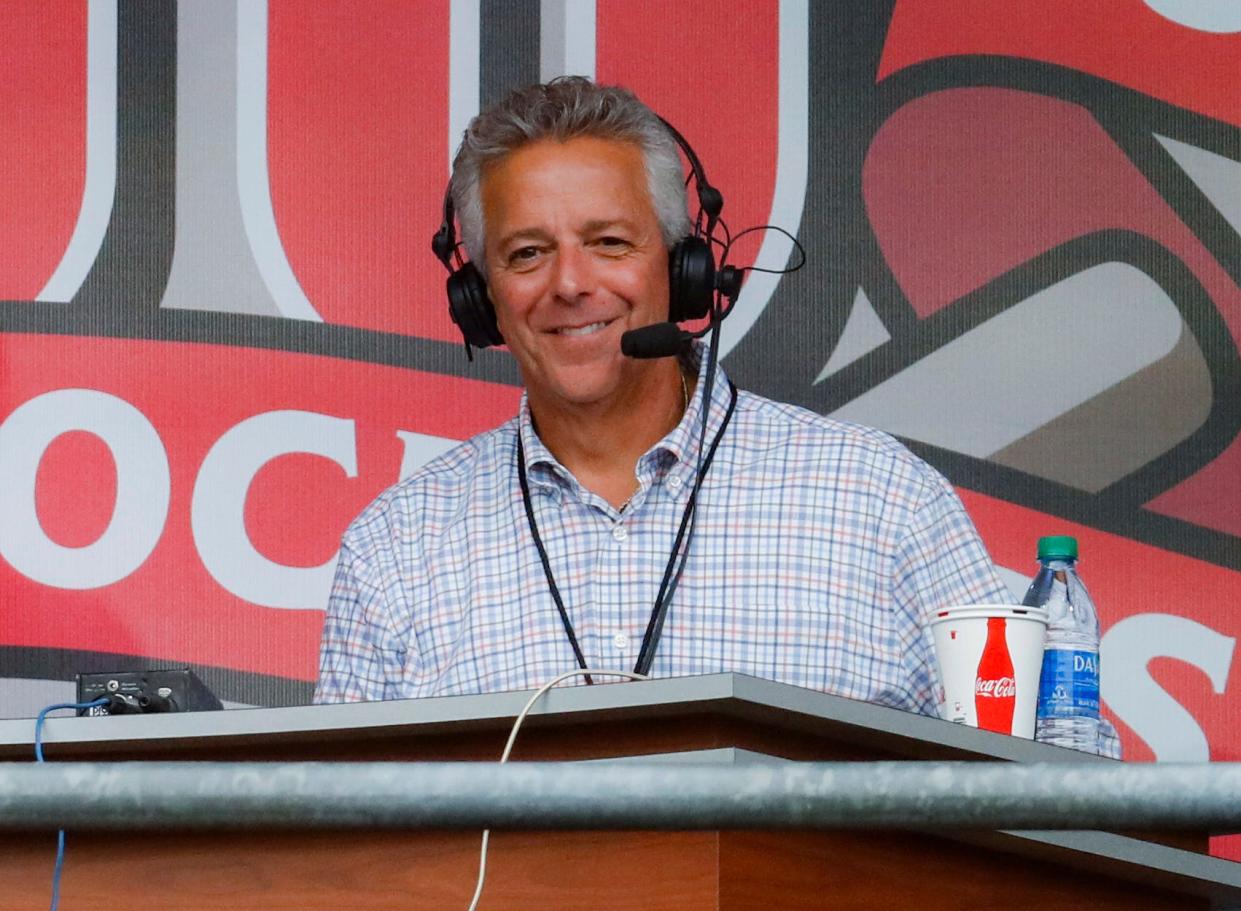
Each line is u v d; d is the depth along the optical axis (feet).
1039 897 20.34
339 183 37.78
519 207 27.48
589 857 17.60
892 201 37.52
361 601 28.91
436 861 18.22
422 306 37.55
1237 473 36.50
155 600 36.40
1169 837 21.30
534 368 27.96
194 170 37.70
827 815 12.71
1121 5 37.76
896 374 37.06
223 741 18.62
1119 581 36.29
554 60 37.99
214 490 36.78
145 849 19.13
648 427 28.48
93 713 23.31
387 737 18.62
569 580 27.94
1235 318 36.94
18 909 19.38
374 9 38.09
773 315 37.19
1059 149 37.55
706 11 38.01
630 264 27.40
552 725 18.02
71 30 37.93
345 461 37.04
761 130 37.73
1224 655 35.99
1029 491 36.68
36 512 36.52
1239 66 37.58
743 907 17.16
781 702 16.90
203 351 37.19
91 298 37.24
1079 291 37.19
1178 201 37.32
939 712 27.09
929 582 27.71
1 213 37.40
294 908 18.61
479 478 29.43
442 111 37.96
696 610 27.43
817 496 27.91
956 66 37.86
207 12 38.06
